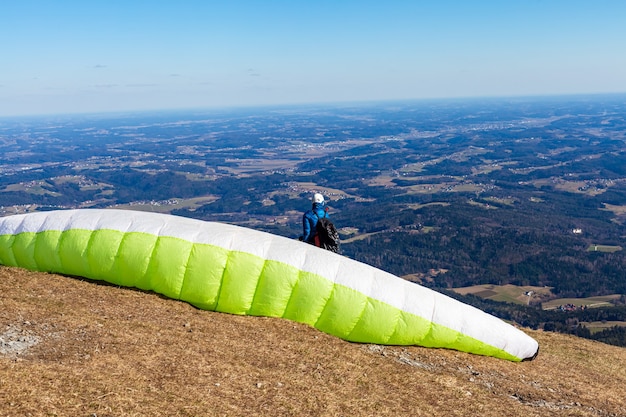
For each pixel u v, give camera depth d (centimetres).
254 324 1053
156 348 835
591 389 1080
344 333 1093
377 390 847
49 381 655
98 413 607
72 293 1057
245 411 689
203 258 1102
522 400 944
